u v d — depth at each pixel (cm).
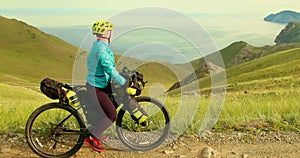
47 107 552
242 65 8631
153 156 577
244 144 635
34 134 625
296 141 646
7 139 622
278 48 17388
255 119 766
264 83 4238
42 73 15700
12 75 14612
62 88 567
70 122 688
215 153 581
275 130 701
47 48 18512
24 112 802
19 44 18875
